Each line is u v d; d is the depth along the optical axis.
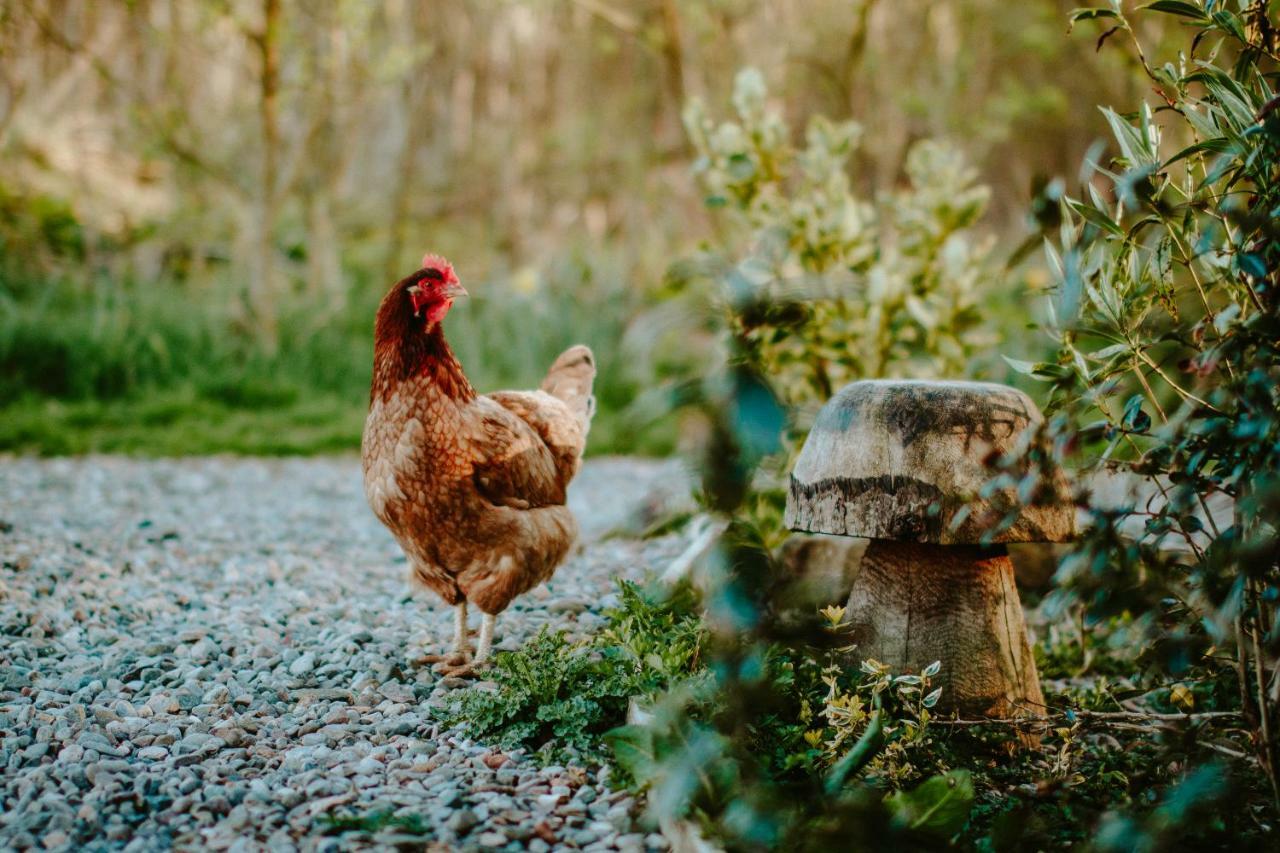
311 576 5.57
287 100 12.59
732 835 2.53
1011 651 3.50
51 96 16.14
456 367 3.95
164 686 3.91
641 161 17.70
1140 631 2.84
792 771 3.03
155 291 12.75
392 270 15.30
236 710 3.74
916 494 3.24
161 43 13.00
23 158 15.24
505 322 13.19
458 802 3.02
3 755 3.27
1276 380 2.34
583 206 18.55
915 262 5.96
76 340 10.98
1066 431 2.65
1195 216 2.75
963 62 15.84
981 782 3.21
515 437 4.03
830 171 6.00
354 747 3.42
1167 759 2.84
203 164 13.36
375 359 3.96
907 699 3.30
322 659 4.19
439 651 4.34
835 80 13.70
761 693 2.96
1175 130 8.16
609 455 10.52
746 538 3.03
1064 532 3.30
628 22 12.02
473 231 18.05
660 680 3.38
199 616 4.77
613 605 4.81
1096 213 2.66
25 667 4.02
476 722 3.48
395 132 19.08
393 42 15.29
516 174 17.91
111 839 2.80
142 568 5.56
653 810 2.89
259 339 12.20
